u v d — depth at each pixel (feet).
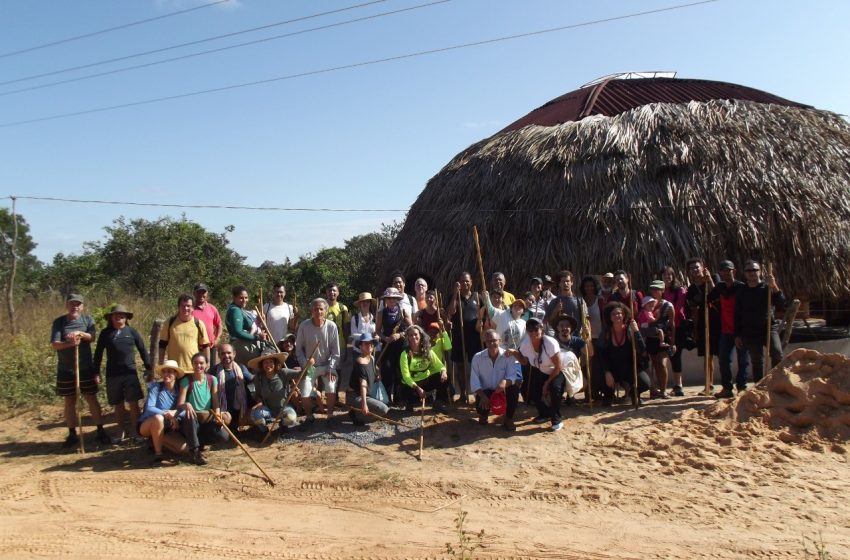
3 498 20.33
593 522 17.28
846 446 21.61
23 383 34.06
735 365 33.63
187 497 20.20
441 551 15.85
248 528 17.54
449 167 44.29
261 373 26.58
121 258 77.51
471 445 23.90
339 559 15.58
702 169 34.19
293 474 21.88
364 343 27.43
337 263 82.84
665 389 29.71
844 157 35.63
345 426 27.09
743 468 20.47
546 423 25.98
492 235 36.40
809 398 23.26
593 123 37.99
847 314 36.88
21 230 113.70
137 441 26.45
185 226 81.97
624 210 33.63
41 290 75.82
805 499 18.15
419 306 30.50
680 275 32.01
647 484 19.65
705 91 46.14
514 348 27.68
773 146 35.06
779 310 27.55
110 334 26.84
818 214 32.78
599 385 28.09
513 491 19.56
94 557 15.89
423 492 19.79
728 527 16.66
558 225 34.73
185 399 24.41
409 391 28.14
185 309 26.58
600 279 30.09
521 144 39.09
